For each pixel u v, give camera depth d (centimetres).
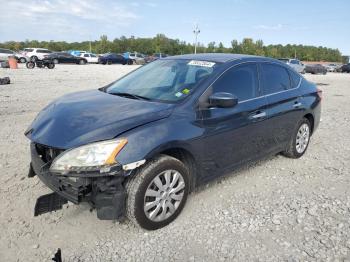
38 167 348
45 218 365
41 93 1207
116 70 2791
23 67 2766
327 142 687
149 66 500
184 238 338
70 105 389
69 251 315
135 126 330
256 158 474
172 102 381
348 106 1197
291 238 341
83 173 303
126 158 312
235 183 467
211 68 425
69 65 3594
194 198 419
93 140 312
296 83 554
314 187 463
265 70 490
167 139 338
